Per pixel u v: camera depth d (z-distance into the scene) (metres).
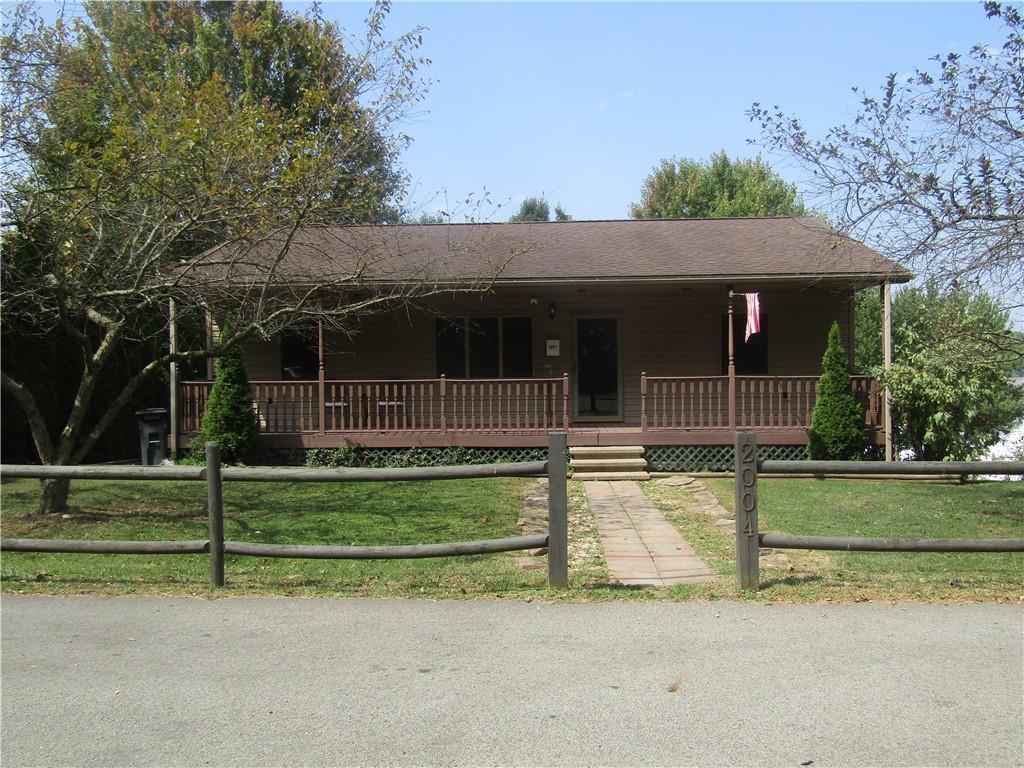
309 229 11.52
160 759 3.58
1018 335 9.80
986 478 13.10
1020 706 4.02
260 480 6.11
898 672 4.44
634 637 5.02
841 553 7.38
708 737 3.73
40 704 4.14
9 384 9.26
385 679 4.41
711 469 13.71
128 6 23.67
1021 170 8.83
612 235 16.81
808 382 13.73
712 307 15.59
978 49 8.84
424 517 9.38
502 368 15.84
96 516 9.47
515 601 5.79
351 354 15.86
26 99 9.52
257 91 22.59
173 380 14.23
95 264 9.48
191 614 5.55
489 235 16.72
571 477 12.79
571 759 3.55
